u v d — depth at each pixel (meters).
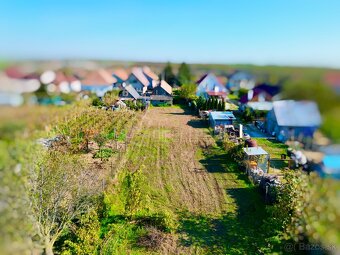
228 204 14.62
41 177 9.55
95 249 10.86
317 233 5.11
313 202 5.45
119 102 32.50
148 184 16.88
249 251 11.10
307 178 6.43
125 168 19.11
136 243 11.55
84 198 12.26
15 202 5.34
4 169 4.80
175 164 20.08
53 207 10.58
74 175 13.55
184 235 12.15
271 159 20.08
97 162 19.41
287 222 10.09
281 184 13.45
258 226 12.70
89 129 23.39
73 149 20.67
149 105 38.47
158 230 12.31
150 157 21.34
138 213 13.26
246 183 16.97
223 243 11.64
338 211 4.13
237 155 19.95
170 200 15.05
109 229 12.12
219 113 30.12
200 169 19.20
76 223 11.79
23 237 5.56
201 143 24.58
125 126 27.91
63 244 10.80
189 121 31.97
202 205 14.54
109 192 14.73
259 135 24.88
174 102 40.44
